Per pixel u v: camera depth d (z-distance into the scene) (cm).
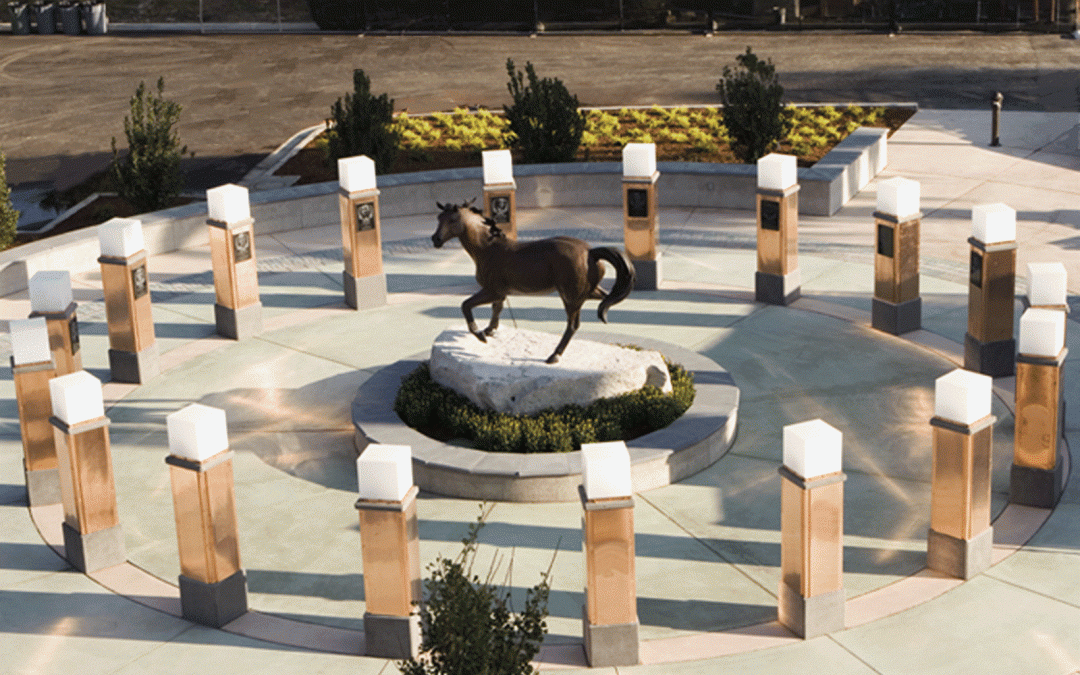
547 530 1190
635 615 976
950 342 1596
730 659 989
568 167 2275
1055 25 3850
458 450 1278
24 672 1002
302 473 1327
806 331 1647
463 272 1936
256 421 1449
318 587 1116
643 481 1258
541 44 3919
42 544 1204
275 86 3478
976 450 1059
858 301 1750
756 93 2348
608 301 1316
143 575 1146
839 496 986
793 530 998
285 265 1998
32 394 1246
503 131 2648
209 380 1566
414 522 999
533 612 875
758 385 1492
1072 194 2206
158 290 1902
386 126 2419
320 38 4147
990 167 2388
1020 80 3206
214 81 3566
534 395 1321
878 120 2773
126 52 4003
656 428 1320
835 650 995
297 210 2180
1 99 3438
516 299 1795
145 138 2216
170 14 4506
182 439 1020
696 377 1439
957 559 1085
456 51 3853
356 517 1235
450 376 1388
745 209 2208
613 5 4138
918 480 1265
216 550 1045
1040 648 986
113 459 1366
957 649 989
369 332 1700
